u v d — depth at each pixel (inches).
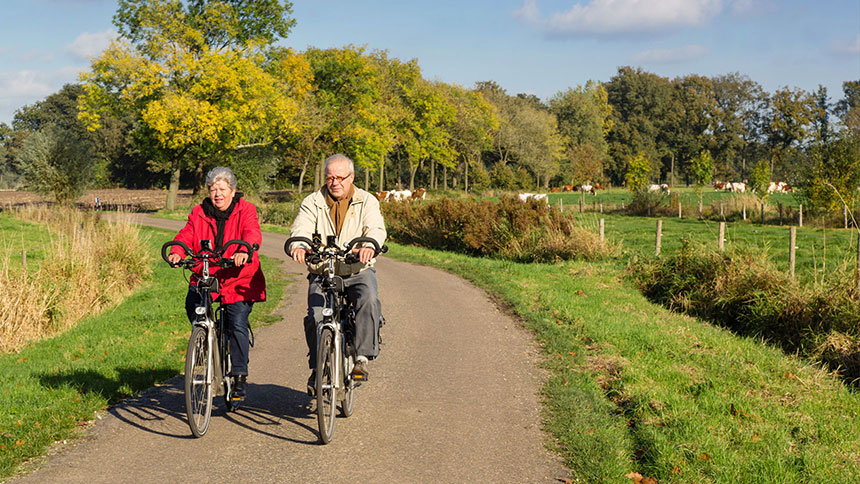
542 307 427.5
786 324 407.8
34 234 923.4
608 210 1710.1
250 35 1738.4
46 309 428.5
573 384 257.1
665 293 516.4
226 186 206.8
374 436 199.0
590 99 4057.6
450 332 359.6
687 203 1588.3
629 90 4945.9
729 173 4613.7
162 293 533.0
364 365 199.5
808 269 542.3
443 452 187.5
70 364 288.2
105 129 4042.8
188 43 1594.5
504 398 240.8
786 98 4517.7
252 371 275.9
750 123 4690.0
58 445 188.4
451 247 931.3
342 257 195.2
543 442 196.5
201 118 1509.6
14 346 380.8
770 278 454.3
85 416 210.5
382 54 2588.6
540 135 3282.5
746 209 1349.7
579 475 172.2
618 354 312.3
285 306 457.1
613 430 205.0
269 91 1662.2
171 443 190.1
